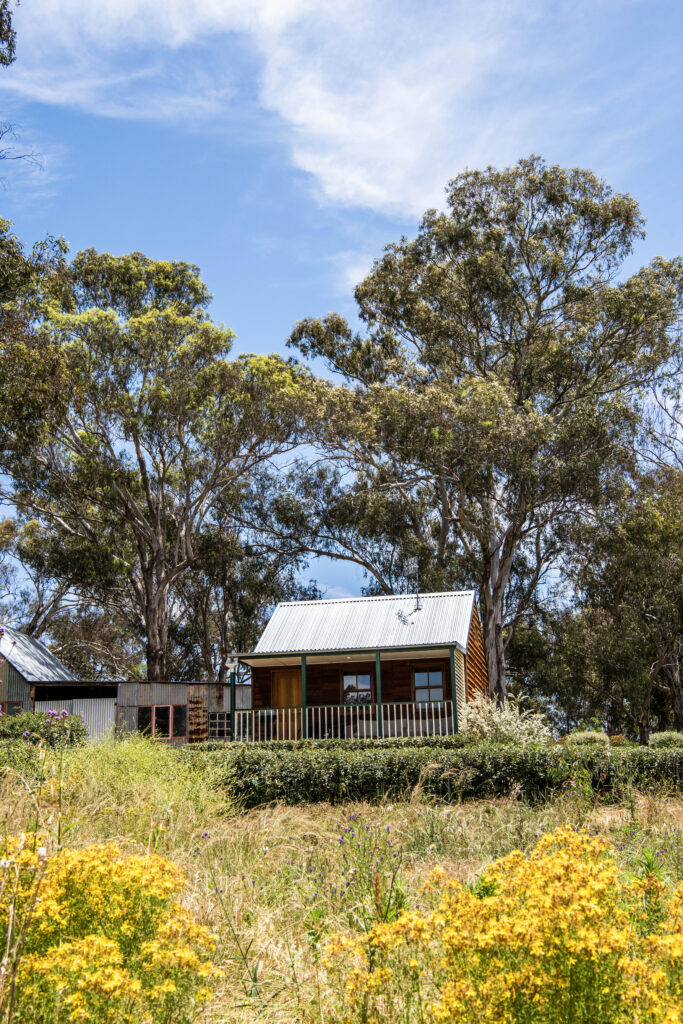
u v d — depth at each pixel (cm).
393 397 2933
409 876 684
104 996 320
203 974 353
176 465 3122
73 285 3130
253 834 838
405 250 3644
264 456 3164
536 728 1691
